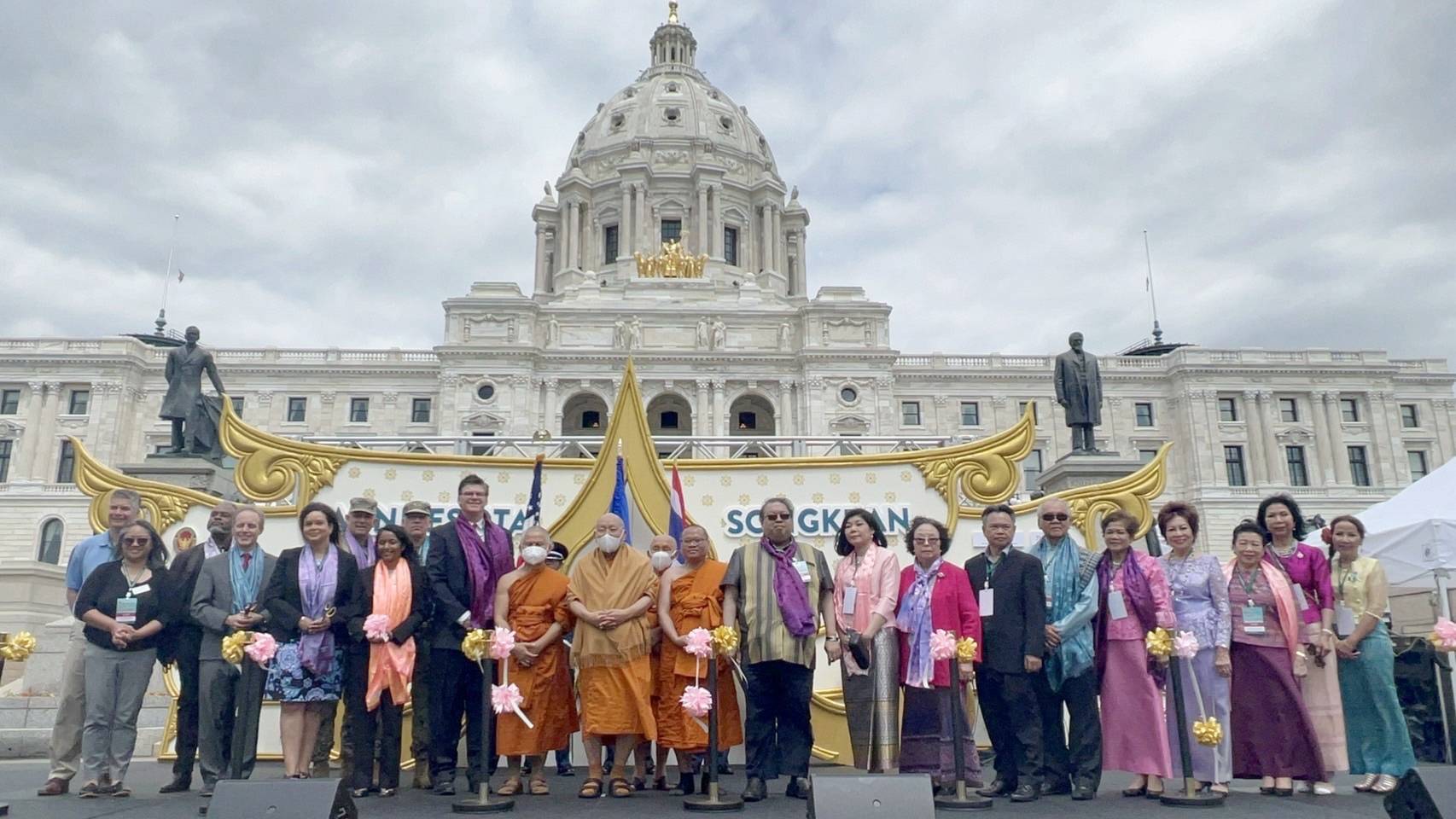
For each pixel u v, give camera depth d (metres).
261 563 8.80
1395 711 8.33
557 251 88.50
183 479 14.58
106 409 65.44
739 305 70.62
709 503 12.44
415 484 12.33
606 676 8.17
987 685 8.44
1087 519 12.44
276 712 11.58
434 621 8.62
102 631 8.24
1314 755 8.01
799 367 67.75
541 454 12.56
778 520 8.28
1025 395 70.44
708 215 86.69
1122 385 71.00
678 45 105.25
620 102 95.94
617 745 8.35
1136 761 8.04
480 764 7.46
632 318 68.06
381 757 8.47
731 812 7.29
